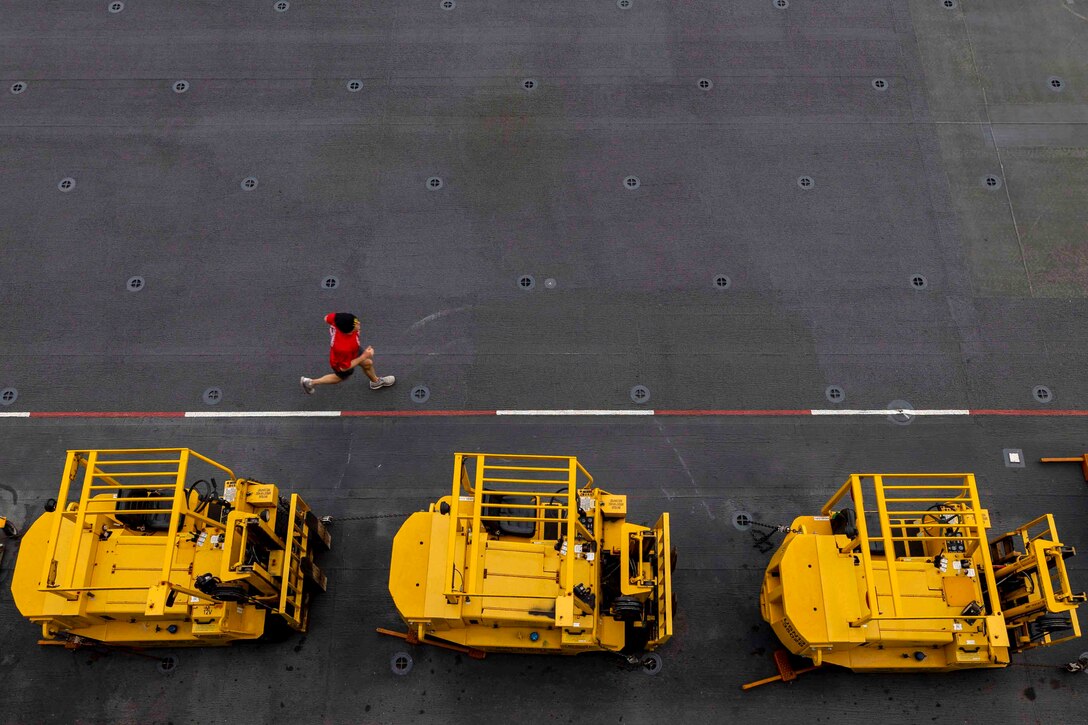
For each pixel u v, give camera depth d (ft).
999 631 32.94
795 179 52.19
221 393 45.60
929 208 51.13
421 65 56.49
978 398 45.42
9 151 53.16
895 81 55.62
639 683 38.60
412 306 48.14
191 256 49.73
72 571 33.94
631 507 42.47
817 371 46.16
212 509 37.58
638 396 45.52
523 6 57.82
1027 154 52.90
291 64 56.54
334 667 39.04
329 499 42.73
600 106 54.90
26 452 43.98
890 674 38.58
